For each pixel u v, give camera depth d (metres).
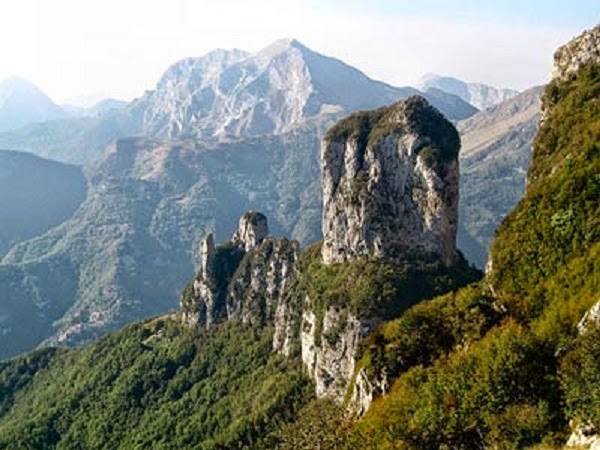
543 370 89.69
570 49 152.50
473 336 113.75
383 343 130.50
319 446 134.88
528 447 81.75
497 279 123.25
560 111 144.75
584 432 76.31
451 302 128.12
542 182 131.00
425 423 96.31
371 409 117.75
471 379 95.38
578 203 115.62
